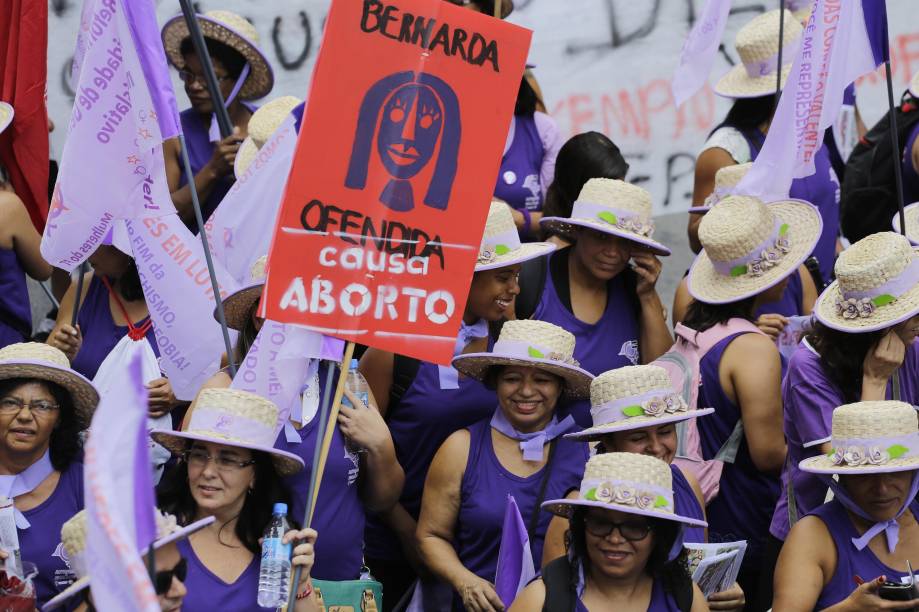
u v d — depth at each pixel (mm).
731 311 23406
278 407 20047
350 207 18406
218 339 22125
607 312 24578
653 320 24531
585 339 24344
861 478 19656
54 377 20641
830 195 28406
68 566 20391
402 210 18562
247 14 37156
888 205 28797
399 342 18547
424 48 18516
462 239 18734
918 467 19250
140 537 11016
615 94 37375
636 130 37375
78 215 20953
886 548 19859
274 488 18891
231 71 29359
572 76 37438
